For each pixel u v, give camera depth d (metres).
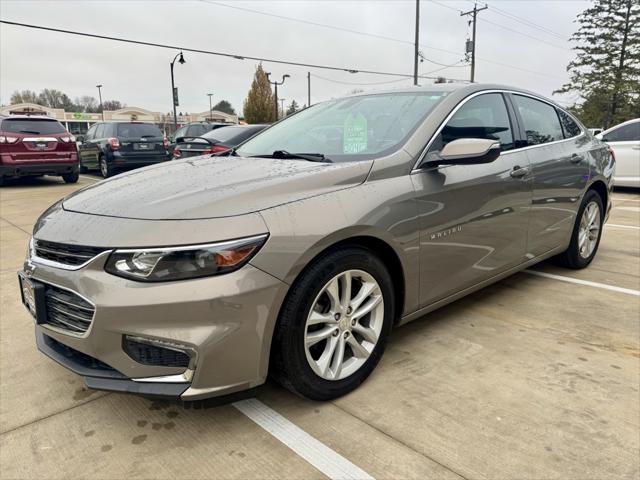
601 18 32.09
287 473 1.94
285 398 2.46
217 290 1.92
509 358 2.82
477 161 2.59
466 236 2.92
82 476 1.93
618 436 2.12
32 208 8.34
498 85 3.46
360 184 2.41
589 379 2.58
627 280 4.20
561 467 1.94
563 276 4.31
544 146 3.69
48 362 2.86
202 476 1.93
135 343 1.97
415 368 2.71
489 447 2.05
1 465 2.00
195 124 13.34
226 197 2.12
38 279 2.23
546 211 3.66
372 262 2.43
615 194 9.94
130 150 13.00
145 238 1.95
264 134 3.60
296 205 2.16
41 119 11.31
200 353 1.92
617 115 32.06
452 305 3.65
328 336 2.33
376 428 2.20
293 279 2.09
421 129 2.75
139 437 2.18
